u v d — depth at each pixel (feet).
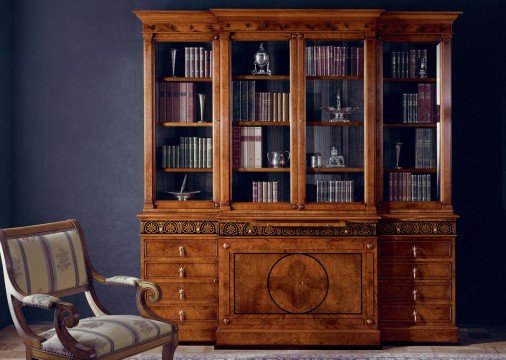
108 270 16.99
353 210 14.67
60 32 16.88
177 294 14.87
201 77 15.20
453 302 14.71
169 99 15.28
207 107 15.38
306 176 14.99
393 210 14.88
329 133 15.07
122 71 16.88
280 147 15.21
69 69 16.89
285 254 14.47
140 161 16.92
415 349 14.39
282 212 14.67
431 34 14.80
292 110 14.74
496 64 16.60
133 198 16.94
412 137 15.39
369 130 14.66
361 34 14.64
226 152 14.82
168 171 15.34
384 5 16.51
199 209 15.02
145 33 14.90
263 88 15.17
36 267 10.91
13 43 16.93
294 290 14.47
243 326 14.51
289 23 14.62
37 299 9.99
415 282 14.73
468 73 16.60
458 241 16.63
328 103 15.11
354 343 14.40
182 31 14.89
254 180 15.17
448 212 14.83
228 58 14.74
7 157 16.74
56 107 16.94
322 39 14.70
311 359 13.60
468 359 13.56
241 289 14.51
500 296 16.63
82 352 9.71
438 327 14.71
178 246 14.85
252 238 14.46
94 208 16.96
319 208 14.71
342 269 14.43
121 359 10.30
